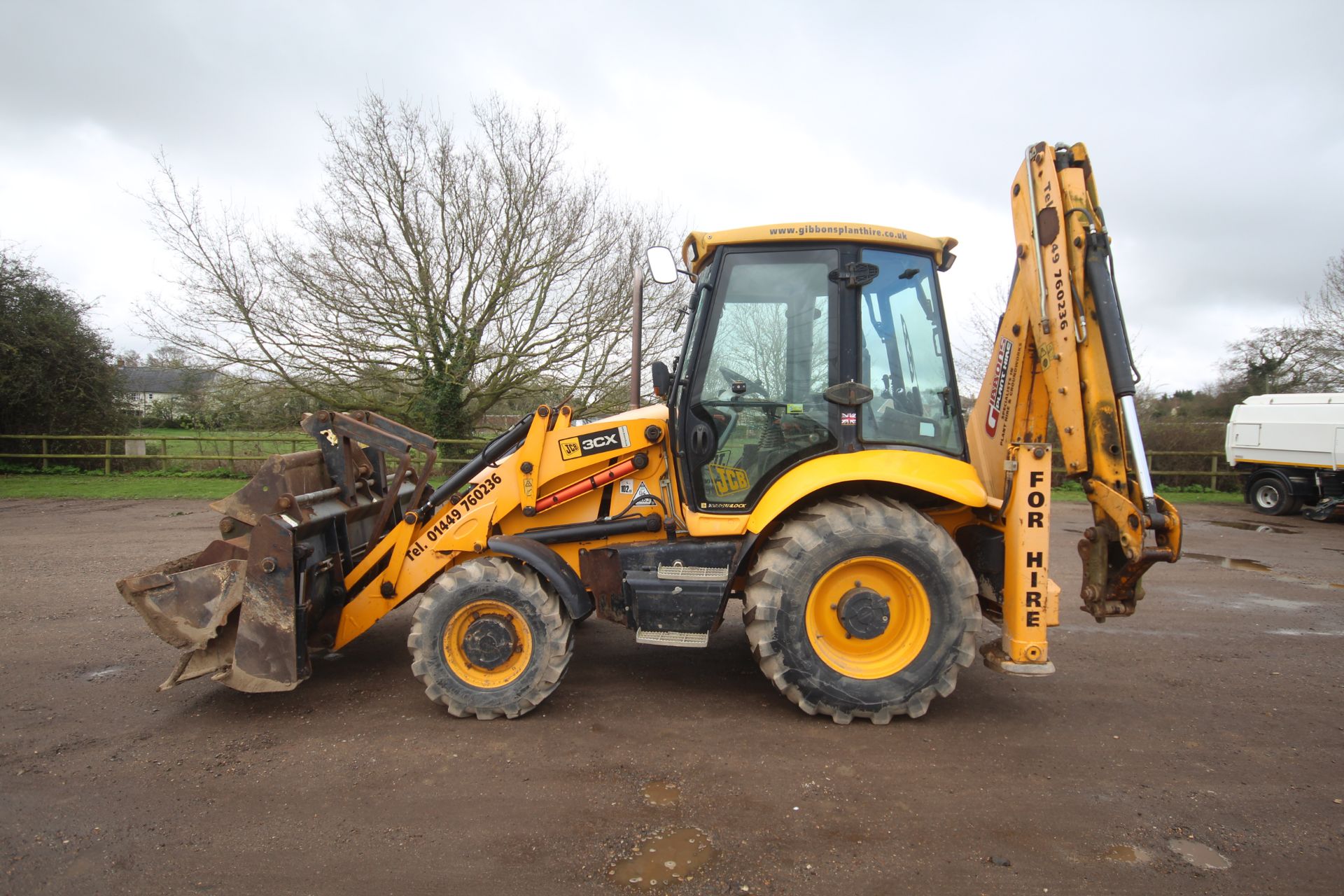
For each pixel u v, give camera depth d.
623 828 2.67
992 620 3.85
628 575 3.71
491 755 3.24
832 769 3.10
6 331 15.96
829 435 3.67
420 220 14.39
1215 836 2.62
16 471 15.65
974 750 3.29
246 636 3.46
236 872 2.43
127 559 7.42
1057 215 3.52
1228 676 4.30
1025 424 3.93
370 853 2.53
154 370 18.28
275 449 16.42
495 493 3.86
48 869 2.44
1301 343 19.86
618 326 15.02
